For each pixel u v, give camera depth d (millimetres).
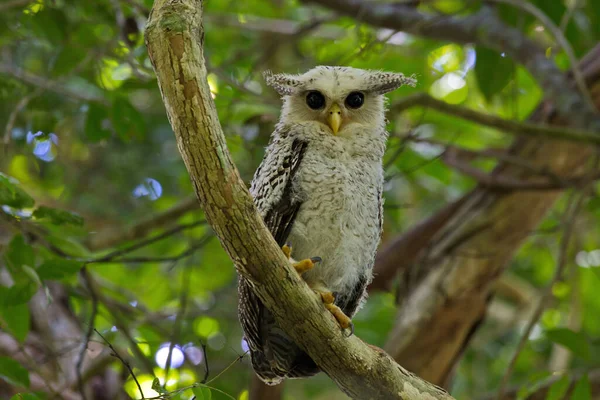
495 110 16078
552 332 10180
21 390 10242
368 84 8977
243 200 6047
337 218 8211
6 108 12555
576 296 14477
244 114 12898
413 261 13281
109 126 13195
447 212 13273
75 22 12219
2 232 11000
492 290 12922
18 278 8727
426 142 11695
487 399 12977
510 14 13148
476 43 12914
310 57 14562
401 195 17078
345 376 7281
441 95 15914
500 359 16844
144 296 16359
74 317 12312
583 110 12133
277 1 17391
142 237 12836
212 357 13555
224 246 6344
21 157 15742
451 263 12883
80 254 9633
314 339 6984
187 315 13172
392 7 13125
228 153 5949
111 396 11359
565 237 12008
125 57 11742
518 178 12945
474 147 16047
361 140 8672
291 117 9039
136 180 16297
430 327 12711
